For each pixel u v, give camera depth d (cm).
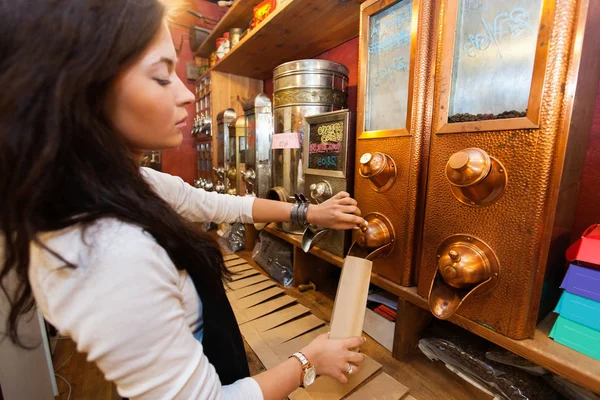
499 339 49
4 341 65
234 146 155
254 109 127
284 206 78
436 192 56
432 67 58
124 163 31
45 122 25
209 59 225
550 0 40
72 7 25
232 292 93
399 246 65
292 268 109
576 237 65
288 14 104
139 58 31
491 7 50
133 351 28
